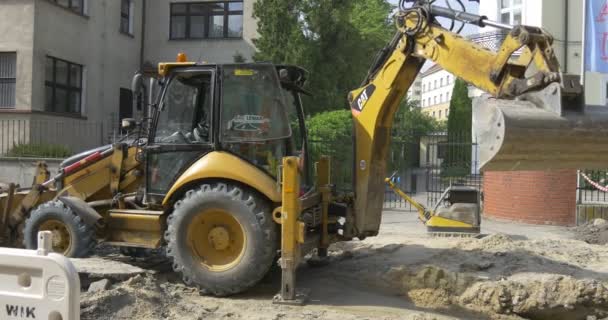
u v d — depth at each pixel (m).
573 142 4.79
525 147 4.62
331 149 15.86
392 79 6.88
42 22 16.61
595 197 13.84
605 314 6.61
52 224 7.27
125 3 21.53
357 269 7.89
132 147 7.94
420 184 21.45
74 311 3.10
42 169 8.57
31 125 16.20
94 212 7.15
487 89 5.59
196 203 6.49
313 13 19.11
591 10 14.18
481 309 6.75
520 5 24.52
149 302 5.92
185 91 7.18
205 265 6.54
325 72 19.20
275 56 18.02
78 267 6.39
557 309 6.64
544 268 7.65
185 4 22.33
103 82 19.91
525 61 5.21
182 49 22.25
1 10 16.36
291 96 7.73
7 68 16.50
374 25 25.06
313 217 7.08
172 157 7.05
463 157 18.92
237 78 6.89
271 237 6.45
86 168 7.91
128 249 8.57
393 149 19.69
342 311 6.18
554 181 12.31
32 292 3.15
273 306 6.26
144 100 7.44
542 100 4.84
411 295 6.98
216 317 5.83
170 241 6.58
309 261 8.27
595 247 9.60
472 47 5.84
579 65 23.28
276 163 6.87
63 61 17.91
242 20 21.89
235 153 6.78
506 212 12.88
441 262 8.02
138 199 7.43
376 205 7.44
